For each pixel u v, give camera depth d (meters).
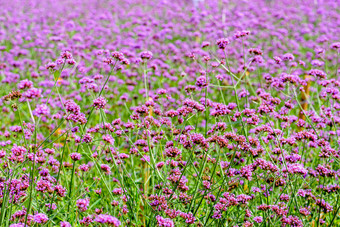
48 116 5.98
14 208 3.30
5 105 6.61
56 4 18.00
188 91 4.11
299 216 3.46
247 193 3.98
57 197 3.62
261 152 3.81
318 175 3.68
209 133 3.89
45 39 10.80
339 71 5.29
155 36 10.33
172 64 9.29
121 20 14.66
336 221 3.96
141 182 4.42
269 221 3.51
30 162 3.48
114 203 3.46
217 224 3.33
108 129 3.75
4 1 17.09
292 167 3.15
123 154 4.07
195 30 11.62
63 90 7.22
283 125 4.40
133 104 6.95
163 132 4.11
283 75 4.20
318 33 12.30
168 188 3.38
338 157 3.88
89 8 16.59
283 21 12.87
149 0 17.56
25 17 13.60
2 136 5.14
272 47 10.62
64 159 5.12
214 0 15.49
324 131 5.09
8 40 11.20
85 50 9.63
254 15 13.97
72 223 3.39
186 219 3.16
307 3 16.59
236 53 9.02
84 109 6.93
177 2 16.81
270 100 4.34
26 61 8.53
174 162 3.67
